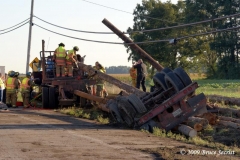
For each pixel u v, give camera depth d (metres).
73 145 14.59
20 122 21.38
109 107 21.28
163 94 21.02
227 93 38.91
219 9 101.56
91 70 29.70
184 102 19.97
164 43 111.06
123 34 28.59
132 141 15.80
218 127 19.47
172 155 13.11
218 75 111.62
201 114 20.12
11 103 33.16
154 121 19.81
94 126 20.36
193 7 103.56
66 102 29.75
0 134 16.94
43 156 12.70
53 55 31.67
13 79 33.03
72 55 30.81
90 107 29.66
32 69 35.03
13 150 13.58
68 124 20.91
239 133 18.09
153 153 13.37
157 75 21.72
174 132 20.00
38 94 32.28
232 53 107.31
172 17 113.00
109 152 13.45
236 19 98.38
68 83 30.44
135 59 112.06
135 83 35.62
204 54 119.19
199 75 126.12
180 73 20.41
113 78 28.50
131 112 19.95
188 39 110.69
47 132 17.73
